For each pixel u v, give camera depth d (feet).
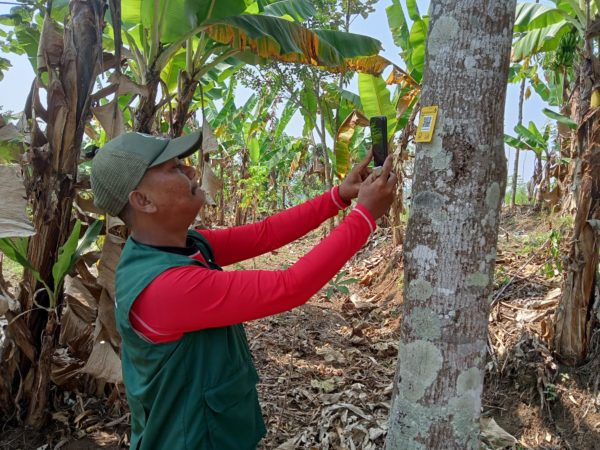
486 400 11.69
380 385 12.31
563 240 14.15
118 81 9.53
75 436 9.91
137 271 4.31
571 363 11.49
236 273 4.17
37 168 9.09
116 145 4.50
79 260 10.18
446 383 5.04
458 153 4.82
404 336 5.32
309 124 28.91
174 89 15.67
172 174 4.50
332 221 31.24
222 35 12.51
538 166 31.45
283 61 13.97
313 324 16.99
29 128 9.53
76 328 10.77
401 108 22.03
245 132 38.19
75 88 8.84
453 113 4.81
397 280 19.58
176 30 12.16
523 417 11.11
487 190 4.87
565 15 12.81
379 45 16.12
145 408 4.70
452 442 5.11
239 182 36.65
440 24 4.87
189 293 4.04
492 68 4.75
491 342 12.64
